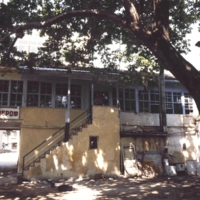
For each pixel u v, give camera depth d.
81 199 9.92
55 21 8.98
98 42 13.58
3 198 10.13
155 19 7.20
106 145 15.91
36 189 12.02
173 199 9.80
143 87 18.77
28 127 16.05
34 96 16.70
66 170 14.92
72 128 16.84
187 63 6.50
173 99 19.36
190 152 18.30
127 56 14.61
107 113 16.34
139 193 10.98
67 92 17.42
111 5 11.77
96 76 15.66
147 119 18.25
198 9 12.35
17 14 10.43
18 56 12.68
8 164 23.56
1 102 16.02
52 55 13.91
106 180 14.59
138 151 17.11
